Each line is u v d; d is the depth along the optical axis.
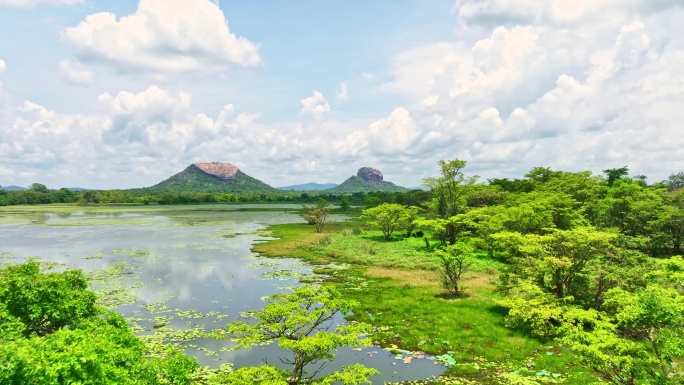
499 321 21.38
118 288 28.81
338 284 30.25
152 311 23.55
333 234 58.81
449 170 48.25
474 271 33.91
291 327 12.11
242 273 34.34
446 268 27.50
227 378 10.97
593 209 47.03
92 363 7.12
